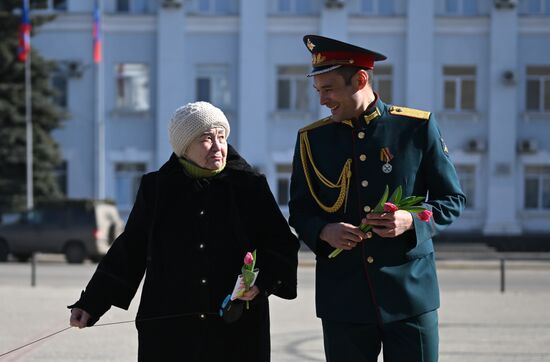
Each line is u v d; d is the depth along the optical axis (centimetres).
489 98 5231
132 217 809
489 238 5134
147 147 5350
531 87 5272
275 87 5325
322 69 808
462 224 5247
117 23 5325
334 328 818
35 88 4888
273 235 790
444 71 5266
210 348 768
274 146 5319
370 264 799
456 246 4753
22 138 4806
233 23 5309
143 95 5359
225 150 790
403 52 5269
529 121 5244
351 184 815
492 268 3931
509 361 1495
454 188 813
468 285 3030
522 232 5219
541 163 5225
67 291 2659
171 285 775
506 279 3294
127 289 804
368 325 802
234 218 780
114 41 5344
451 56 5247
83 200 4209
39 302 2348
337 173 821
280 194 5322
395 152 813
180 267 775
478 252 4647
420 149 817
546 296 2583
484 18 5209
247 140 5297
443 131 5256
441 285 3023
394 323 800
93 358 1523
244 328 775
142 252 805
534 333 1820
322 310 820
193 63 5322
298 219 828
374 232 794
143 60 5338
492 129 5225
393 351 810
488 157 5234
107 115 5347
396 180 808
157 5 5319
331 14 5262
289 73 5325
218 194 784
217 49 5319
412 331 802
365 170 812
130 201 5362
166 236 782
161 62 5300
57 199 4566
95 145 5316
